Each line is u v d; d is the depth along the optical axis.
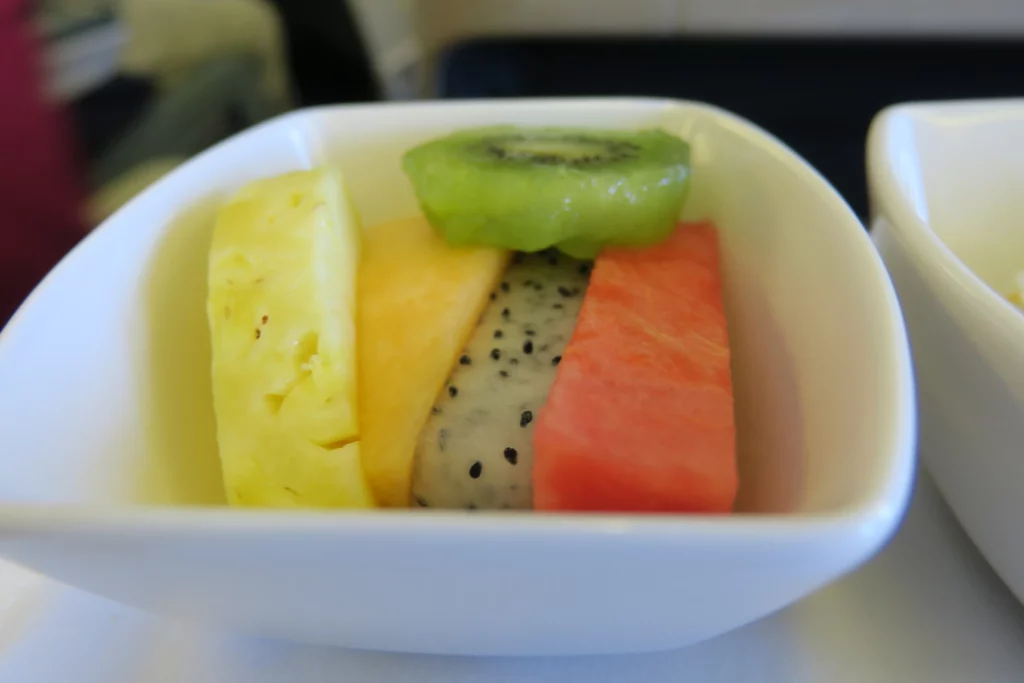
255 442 0.10
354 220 0.13
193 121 0.32
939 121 0.14
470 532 0.07
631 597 0.07
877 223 0.12
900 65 0.36
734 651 0.10
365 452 0.10
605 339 0.11
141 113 0.31
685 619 0.08
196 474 0.11
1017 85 0.35
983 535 0.10
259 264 0.11
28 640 0.10
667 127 0.14
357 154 0.14
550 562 0.07
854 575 0.11
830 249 0.10
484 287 0.12
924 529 0.11
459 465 0.10
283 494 0.10
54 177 0.25
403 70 0.49
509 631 0.08
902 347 0.08
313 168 0.13
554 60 0.39
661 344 0.11
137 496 0.10
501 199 0.12
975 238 0.14
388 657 0.10
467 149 0.13
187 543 0.07
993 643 0.10
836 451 0.08
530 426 0.11
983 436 0.10
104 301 0.11
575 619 0.08
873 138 0.13
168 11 0.33
